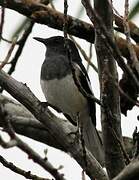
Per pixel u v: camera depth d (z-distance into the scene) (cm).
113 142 929
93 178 812
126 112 1075
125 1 840
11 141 590
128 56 1148
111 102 922
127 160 800
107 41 764
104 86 889
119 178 648
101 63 924
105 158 942
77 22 1152
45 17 1146
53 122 904
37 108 895
